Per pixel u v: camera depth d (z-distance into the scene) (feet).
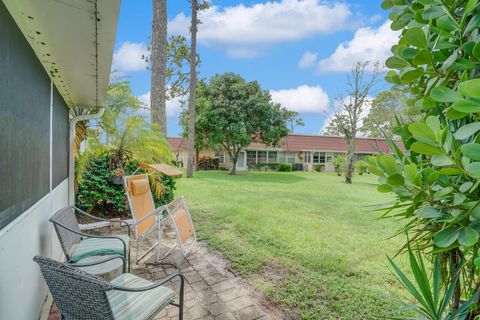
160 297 6.02
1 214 4.58
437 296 4.01
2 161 4.63
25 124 6.15
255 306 8.44
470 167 2.46
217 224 17.29
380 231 16.84
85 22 5.41
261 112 58.29
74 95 12.13
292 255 12.48
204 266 11.21
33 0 4.72
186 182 40.19
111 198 17.85
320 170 83.87
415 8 3.71
